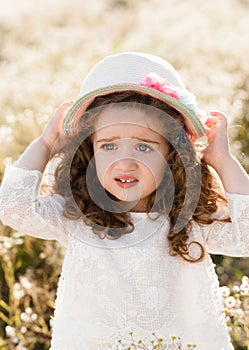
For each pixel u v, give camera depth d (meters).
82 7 13.30
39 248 4.33
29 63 8.41
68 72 7.41
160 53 7.62
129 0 13.53
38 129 5.18
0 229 4.21
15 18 12.59
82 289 2.46
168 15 10.42
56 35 10.39
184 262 2.49
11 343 3.53
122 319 2.42
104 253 2.46
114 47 8.47
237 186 2.52
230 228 2.51
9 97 6.68
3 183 2.57
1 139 5.00
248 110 5.91
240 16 10.12
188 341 2.47
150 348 2.42
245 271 4.38
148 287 2.44
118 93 2.39
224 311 2.72
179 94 2.42
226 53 7.46
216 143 2.59
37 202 2.54
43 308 3.87
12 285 3.86
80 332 2.44
